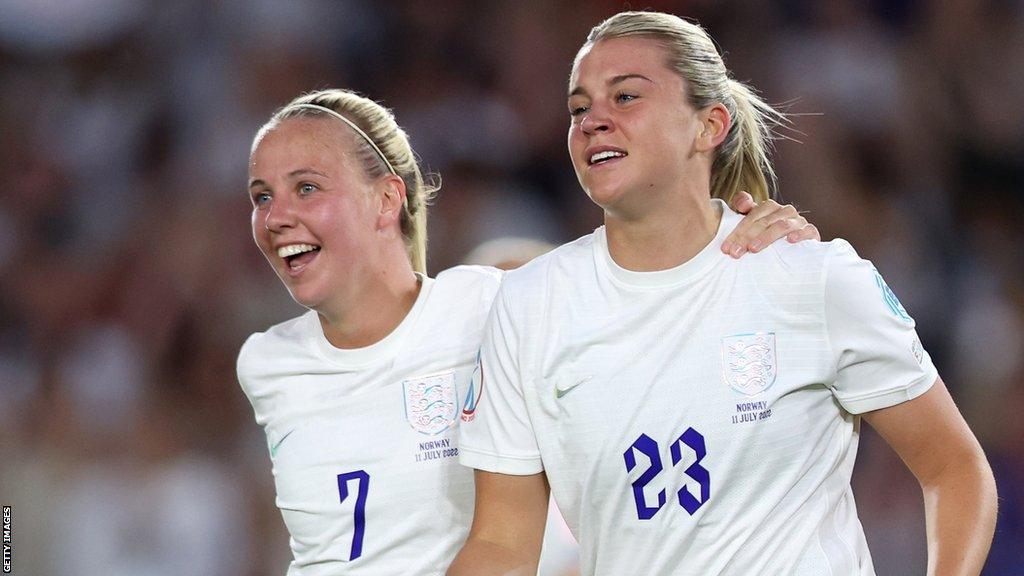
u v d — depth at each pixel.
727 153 11.85
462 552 11.30
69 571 24.61
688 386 10.78
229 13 34.06
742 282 10.93
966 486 10.91
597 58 11.10
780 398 10.76
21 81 34.09
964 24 32.53
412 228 13.77
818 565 10.79
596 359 10.98
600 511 11.07
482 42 33.91
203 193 31.80
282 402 13.23
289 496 13.02
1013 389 26.88
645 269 11.10
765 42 32.53
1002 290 28.98
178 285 29.77
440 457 12.65
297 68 33.56
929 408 11.06
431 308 13.12
